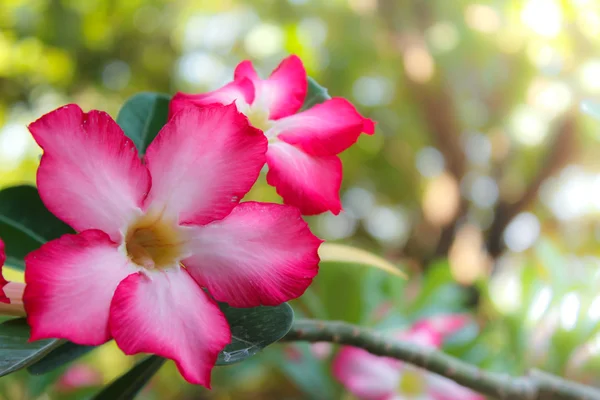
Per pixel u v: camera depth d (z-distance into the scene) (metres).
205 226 0.27
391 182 1.80
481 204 1.48
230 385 0.80
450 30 1.40
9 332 0.28
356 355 0.62
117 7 1.73
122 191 0.27
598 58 0.97
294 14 1.56
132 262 0.27
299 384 0.68
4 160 1.49
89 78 1.80
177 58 1.85
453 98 1.43
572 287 0.57
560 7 0.98
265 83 0.31
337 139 0.30
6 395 0.59
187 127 0.28
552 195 1.43
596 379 0.55
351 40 1.56
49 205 0.26
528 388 0.36
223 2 1.69
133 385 0.31
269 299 0.27
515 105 1.35
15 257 0.32
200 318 0.26
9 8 1.65
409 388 0.60
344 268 0.68
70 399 0.73
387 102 1.63
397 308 0.70
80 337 0.25
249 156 0.28
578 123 1.21
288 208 0.28
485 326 0.65
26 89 1.73
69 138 0.26
